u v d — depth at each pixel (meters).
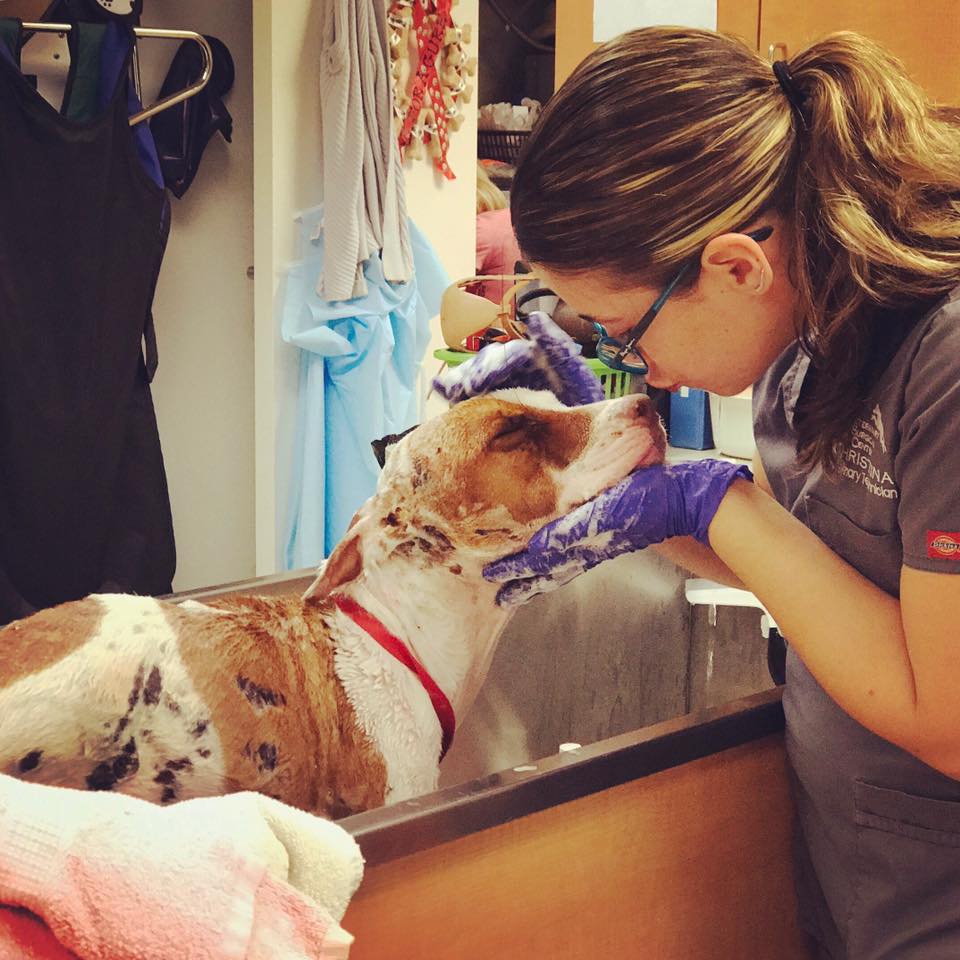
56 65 2.60
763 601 0.90
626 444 1.02
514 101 4.17
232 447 3.10
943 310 0.81
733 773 1.02
